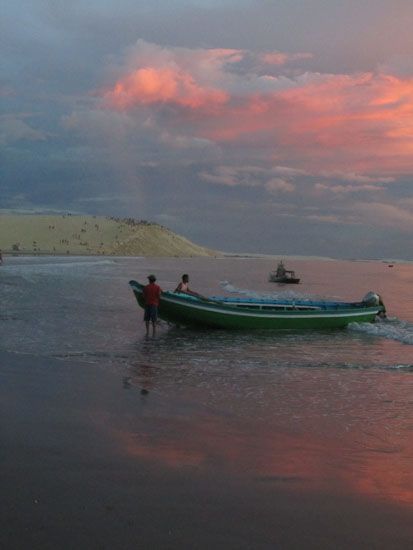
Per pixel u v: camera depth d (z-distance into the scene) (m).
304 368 13.74
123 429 7.57
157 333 19.94
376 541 4.49
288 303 24.83
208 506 5.05
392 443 7.61
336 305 25.16
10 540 4.20
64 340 16.95
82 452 6.41
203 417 8.62
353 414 9.27
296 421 8.71
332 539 4.50
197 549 4.21
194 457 6.52
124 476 5.70
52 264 89.25
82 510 4.79
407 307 37.72
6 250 181.50
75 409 8.50
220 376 12.35
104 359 13.84
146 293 19.08
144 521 4.64
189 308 20.88
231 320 21.33
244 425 8.29
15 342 16.05
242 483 5.71
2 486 5.23
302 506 5.16
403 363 14.76
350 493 5.55
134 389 10.35
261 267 137.50
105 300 32.12
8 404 8.58
